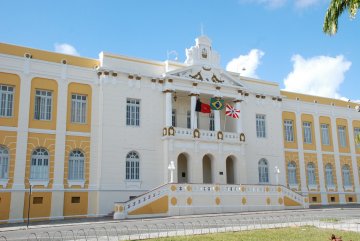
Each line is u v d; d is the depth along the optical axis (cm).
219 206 3212
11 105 2941
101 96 3238
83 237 1772
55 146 3028
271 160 4100
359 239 1574
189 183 3108
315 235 1681
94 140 3177
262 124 4162
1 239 1741
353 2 2042
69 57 3222
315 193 4422
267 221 2400
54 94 3095
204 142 3562
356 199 4747
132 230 2016
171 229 2022
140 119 3388
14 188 2809
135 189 3238
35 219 2841
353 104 5088
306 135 4566
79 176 3095
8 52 2977
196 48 3753
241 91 3916
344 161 4788
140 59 3475
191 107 3597
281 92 4459
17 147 2880
